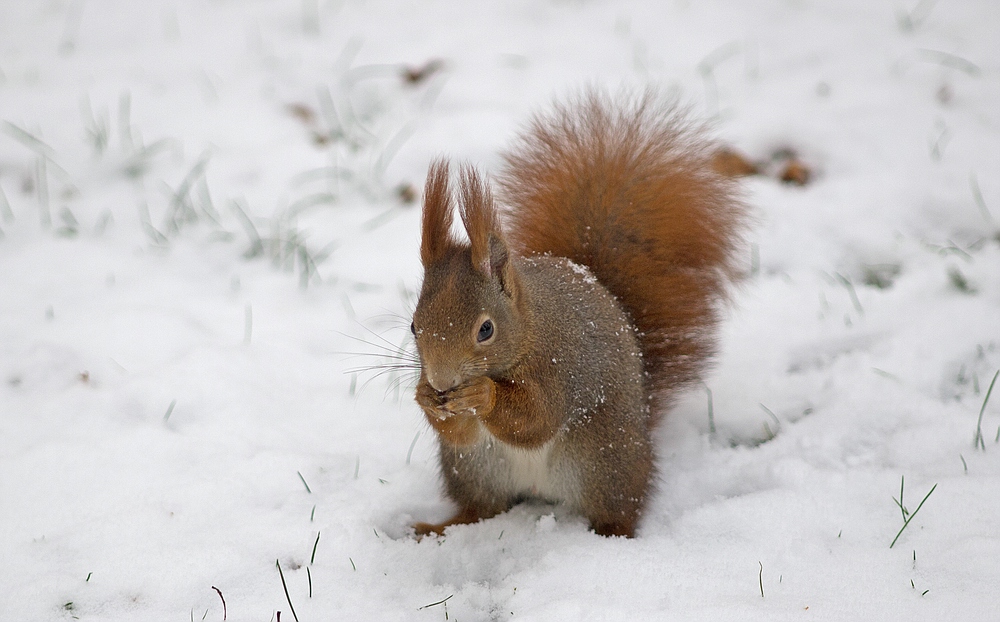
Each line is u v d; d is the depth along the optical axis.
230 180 12.94
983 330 9.73
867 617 6.53
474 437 7.60
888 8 15.09
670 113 9.85
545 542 7.85
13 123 13.70
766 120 13.05
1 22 16.25
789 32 14.89
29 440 8.71
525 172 9.48
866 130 12.74
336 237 12.06
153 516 7.94
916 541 7.29
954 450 8.34
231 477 8.40
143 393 9.36
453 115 13.77
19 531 7.75
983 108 12.90
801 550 7.29
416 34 15.62
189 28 16.08
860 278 10.84
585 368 7.77
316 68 15.00
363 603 7.11
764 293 10.73
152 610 7.06
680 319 9.02
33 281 11.04
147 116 13.99
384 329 10.52
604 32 15.29
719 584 6.97
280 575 7.34
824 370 9.57
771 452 8.66
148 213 12.38
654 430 8.98
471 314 7.02
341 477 8.55
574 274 8.36
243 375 9.71
